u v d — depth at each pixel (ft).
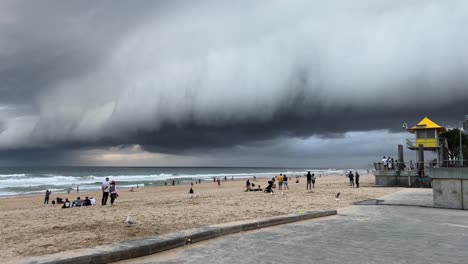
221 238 31.27
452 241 29.99
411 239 30.83
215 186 198.39
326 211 46.73
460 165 80.18
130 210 61.11
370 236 32.27
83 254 22.17
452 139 171.53
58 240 32.73
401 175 118.83
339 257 24.45
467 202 54.24
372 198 77.05
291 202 69.46
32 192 178.29
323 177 320.70
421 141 122.72
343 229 36.14
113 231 36.96
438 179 57.31
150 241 26.22
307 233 33.81
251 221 36.65
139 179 331.36
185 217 48.19
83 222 44.70
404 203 62.85
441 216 46.37
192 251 26.32
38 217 57.36
